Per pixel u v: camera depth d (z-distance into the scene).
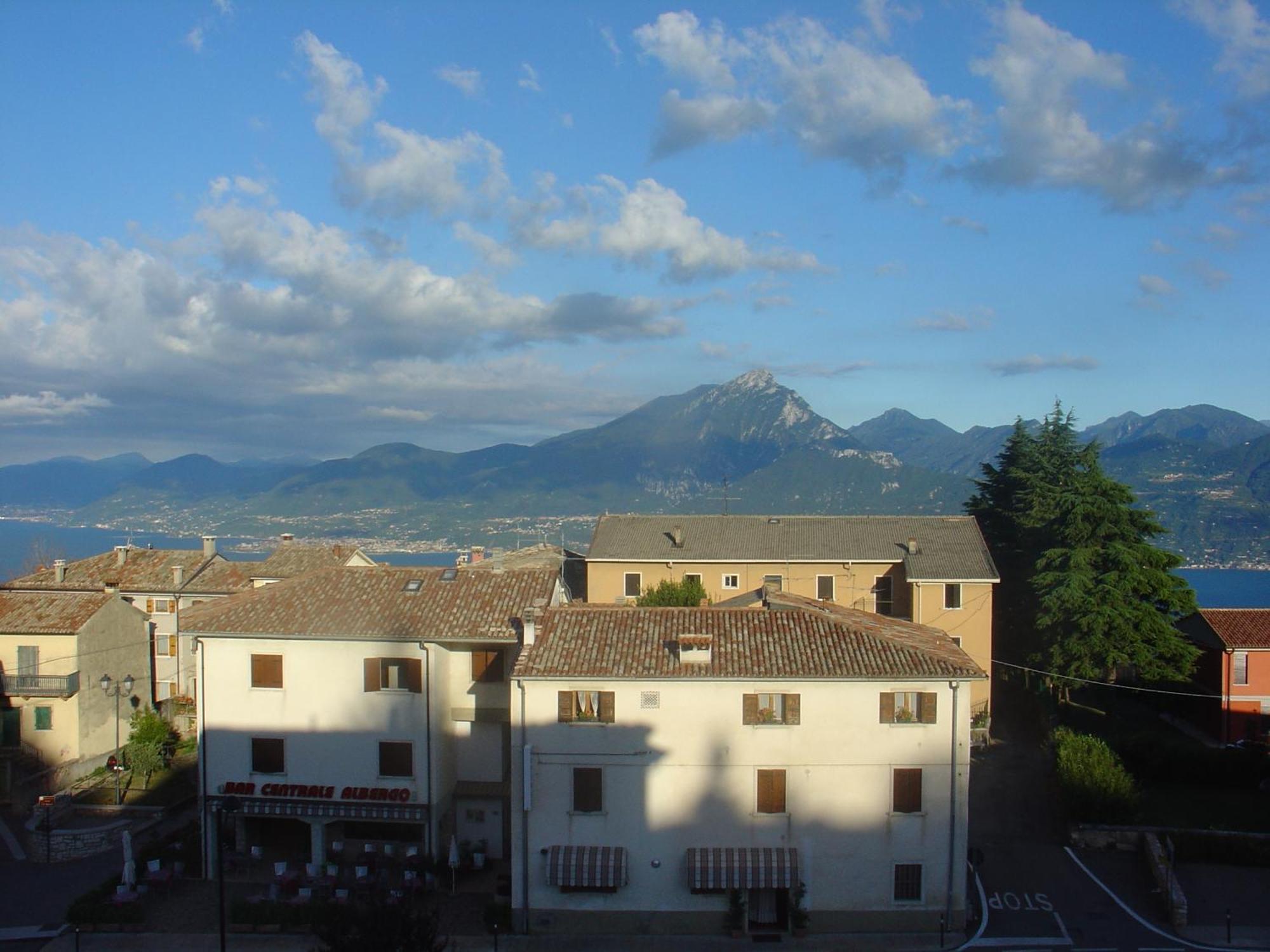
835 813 36.00
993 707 63.81
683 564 69.81
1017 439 78.31
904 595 67.00
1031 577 63.28
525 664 36.50
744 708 36.09
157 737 54.97
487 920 36.72
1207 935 34.91
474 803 42.38
